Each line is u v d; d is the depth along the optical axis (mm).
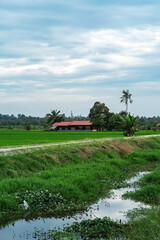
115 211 9781
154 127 94188
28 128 109312
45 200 10484
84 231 7922
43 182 12297
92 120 96688
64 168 16531
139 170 18750
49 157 18859
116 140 29312
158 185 12391
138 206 10258
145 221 8062
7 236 7711
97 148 24328
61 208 9945
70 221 8891
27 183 12047
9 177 14570
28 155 18031
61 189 11438
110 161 19922
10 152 18297
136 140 33000
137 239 7023
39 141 32750
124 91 93625
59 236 7598
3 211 9406
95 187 12898
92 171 15797
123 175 16719
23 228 8305
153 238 6660
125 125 43906
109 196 11875
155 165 20719
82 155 21609
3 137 45500
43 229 8195
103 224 8281
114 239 7430
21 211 9562
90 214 9523
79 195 11344
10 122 168750
